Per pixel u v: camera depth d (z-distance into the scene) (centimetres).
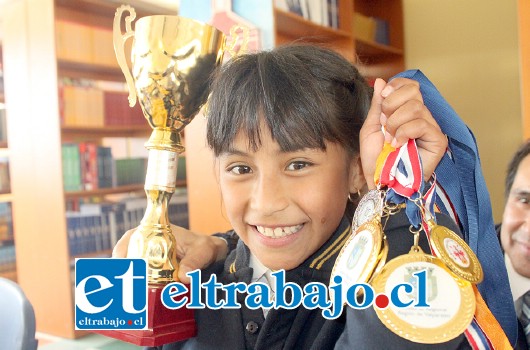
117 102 330
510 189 116
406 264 48
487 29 381
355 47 359
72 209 326
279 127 58
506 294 59
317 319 65
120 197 354
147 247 70
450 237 50
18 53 295
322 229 62
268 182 59
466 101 393
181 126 75
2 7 299
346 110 62
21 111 297
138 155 364
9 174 334
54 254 287
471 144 60
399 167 52
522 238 108
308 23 288
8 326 106
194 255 73
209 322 70
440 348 46
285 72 60
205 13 244
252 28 235
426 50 405
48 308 289
